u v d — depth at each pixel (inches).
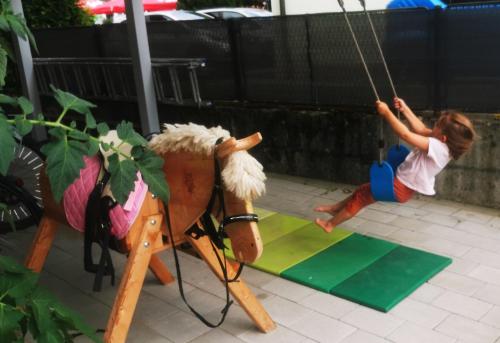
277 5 346.3
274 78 243.0
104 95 305.6
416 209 190.2
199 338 124.4
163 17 534.3
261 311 124.4
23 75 257.1
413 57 199.6
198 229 114.3
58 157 65.7
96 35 302.4
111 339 106.0
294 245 166.9
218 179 100.3
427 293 136.5
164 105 279.7
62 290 151.9
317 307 133.6
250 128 247.4
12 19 69.4
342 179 224.1
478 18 180.7
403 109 161.0
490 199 186.4
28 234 189.9
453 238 166.4
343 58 218.7
